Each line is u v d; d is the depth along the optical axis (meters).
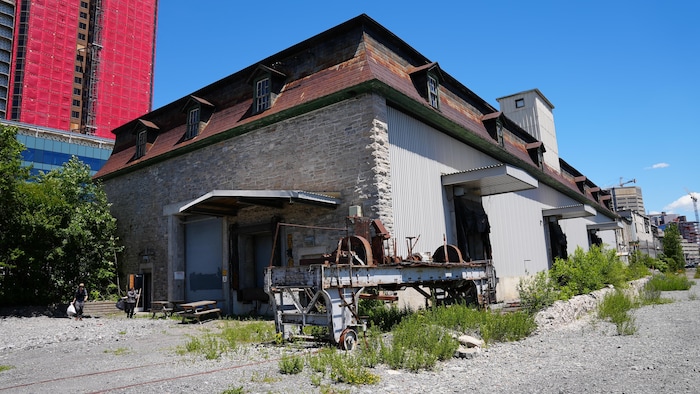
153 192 21.27
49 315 18.59
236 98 18.88
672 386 5.66
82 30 90.44
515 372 6.63
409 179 15.40
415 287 11.97
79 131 87.69
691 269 74.69
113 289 21.89
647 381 5.94
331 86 15.03
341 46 15.76
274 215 16.23
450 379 6.23
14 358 9.16
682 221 190.38
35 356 9.30
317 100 15.04
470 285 13.45
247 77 18.75
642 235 70.38
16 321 15.91
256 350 8.70
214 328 13.04
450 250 13.32
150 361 8.10
